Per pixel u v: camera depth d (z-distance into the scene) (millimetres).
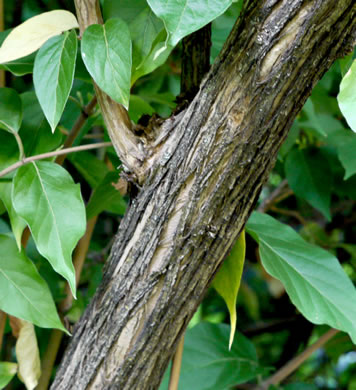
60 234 625
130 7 646
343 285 705
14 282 671
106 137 790
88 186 1108
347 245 1132
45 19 622
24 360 702
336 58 595
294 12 578
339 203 1249
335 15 576
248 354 834
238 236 629
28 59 682
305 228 1150
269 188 1269
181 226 614
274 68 584
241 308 1449
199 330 836
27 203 630
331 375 1582
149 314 631
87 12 618
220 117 597
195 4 552
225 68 594
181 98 658
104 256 1073
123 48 598
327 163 953
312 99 957
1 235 679
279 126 599
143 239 626
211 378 804
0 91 670
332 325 681
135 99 751
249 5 587
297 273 702
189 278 626
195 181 608
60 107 605
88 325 652
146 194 625
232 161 601
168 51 617
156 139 629
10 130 660
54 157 677
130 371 641
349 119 566
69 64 607
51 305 671
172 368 697
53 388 665
